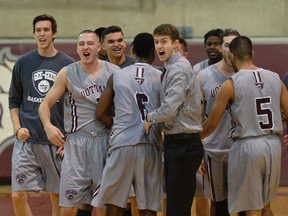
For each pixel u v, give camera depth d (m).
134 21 19.80
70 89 10.18
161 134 9.93
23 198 11.10
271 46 17.86
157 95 9.82
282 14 19.72
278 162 9.70
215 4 19.77
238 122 9.68
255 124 9.60
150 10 19.80
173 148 9.48
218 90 9.88
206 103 10.98
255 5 19.73
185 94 9.33
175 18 19.80
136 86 9.73
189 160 9.44
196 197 11.79
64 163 10.23
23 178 10.95
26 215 11.21
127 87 9.72
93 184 10.23
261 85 9.64
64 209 10.27
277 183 9.84
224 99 9.68
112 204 9.77
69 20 19.81
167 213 9.53
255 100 9.61
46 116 10.15
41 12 19.77
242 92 9.61
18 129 10.90
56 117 11.00
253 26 19.80
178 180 9.45
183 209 9.48
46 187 11.24
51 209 14.66
